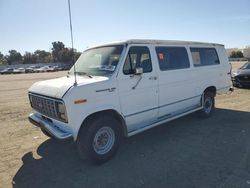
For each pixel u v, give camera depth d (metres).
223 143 5.11
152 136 5.70
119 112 4.47
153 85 5.11
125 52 4.58
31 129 6.61
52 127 4.20
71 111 3.81
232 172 3.85
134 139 5.53
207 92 7.02
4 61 111.31
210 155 4.53
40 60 108.94
